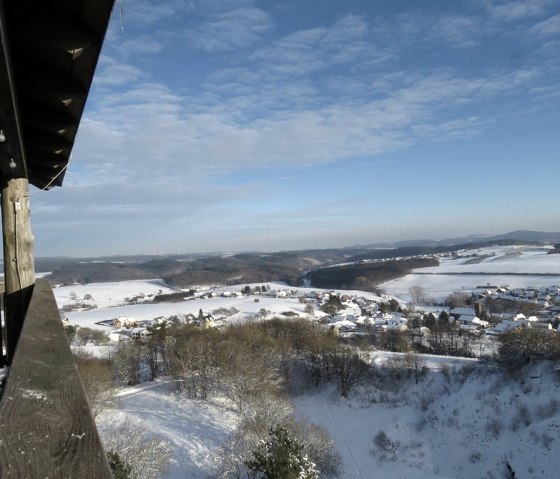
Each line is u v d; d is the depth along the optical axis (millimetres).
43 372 1604
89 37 2977
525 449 34125
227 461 27375
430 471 35594
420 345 70250
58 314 2592
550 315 105125
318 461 32281
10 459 1101
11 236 4922
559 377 39281
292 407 40031
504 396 40406
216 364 44188
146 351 55625
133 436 28109
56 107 3971
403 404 44812
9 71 2457
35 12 2770
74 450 1160
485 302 125250
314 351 51969
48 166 5695
